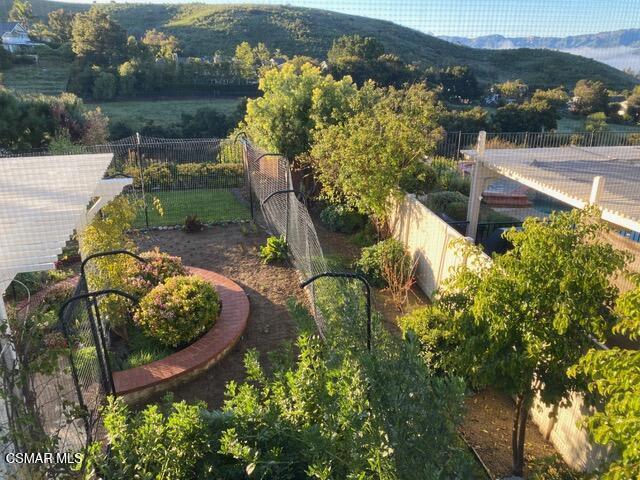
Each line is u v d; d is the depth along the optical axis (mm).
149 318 6703
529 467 5066
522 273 4082
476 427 5664
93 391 5391
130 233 11281
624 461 2793
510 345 4293
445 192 11891
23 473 3408
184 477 3625
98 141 16047
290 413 3889
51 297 7312
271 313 7863
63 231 4633
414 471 2838
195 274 8867
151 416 3799
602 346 4492
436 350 5547
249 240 11062
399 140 9305
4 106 14430
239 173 14820
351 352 3682
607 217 6453
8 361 4012
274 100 13945
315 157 11273
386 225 10602
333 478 3336
